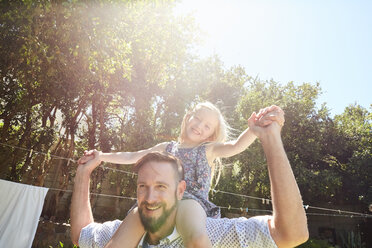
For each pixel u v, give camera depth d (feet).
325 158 66.18
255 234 3.28
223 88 58.85
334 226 65.26
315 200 66.95
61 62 23.88
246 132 5.27
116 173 49.26
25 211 23.88
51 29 20.35
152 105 48.73
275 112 3.11
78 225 4.67
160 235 3.20
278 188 2.89
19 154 38.45
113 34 21.04
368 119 74.28
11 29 23.90
